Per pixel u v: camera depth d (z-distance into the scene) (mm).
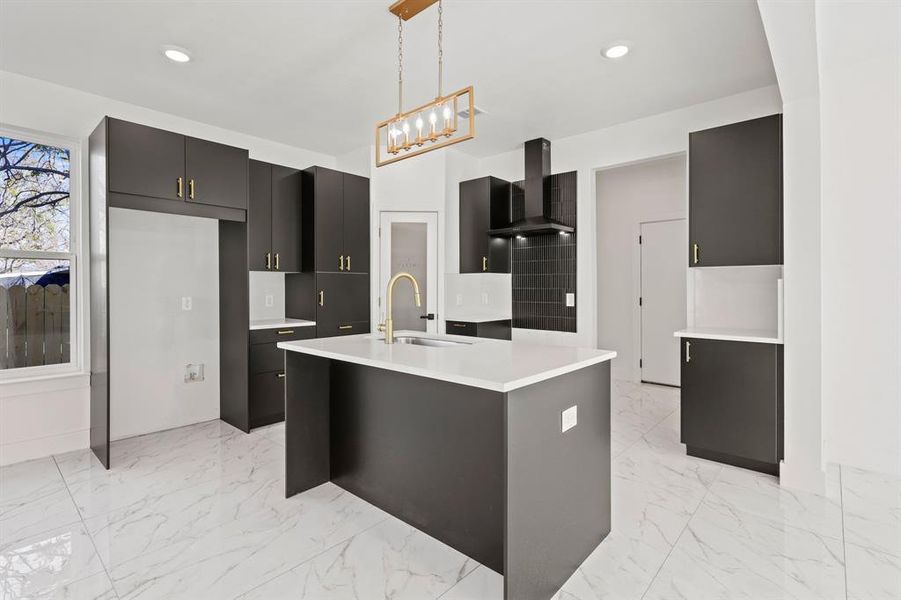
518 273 5125
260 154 4402
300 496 2521
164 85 3244
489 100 3633
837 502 2402
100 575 1820
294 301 4383
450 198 5023
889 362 2768
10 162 3082
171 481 2719
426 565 1903
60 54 2809
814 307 2508
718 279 3432
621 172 5453
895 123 2727
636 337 5383
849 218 2861
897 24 2414
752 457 2779
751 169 2869
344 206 4355
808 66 2234
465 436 1982
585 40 2734
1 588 1741
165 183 3150
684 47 2832
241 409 3707
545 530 1705
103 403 2965
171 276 3734
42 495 2527
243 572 1845
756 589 1723
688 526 2180
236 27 2547
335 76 3150
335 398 2652
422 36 2670
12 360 3096
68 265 3303
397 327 4820
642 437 3451
